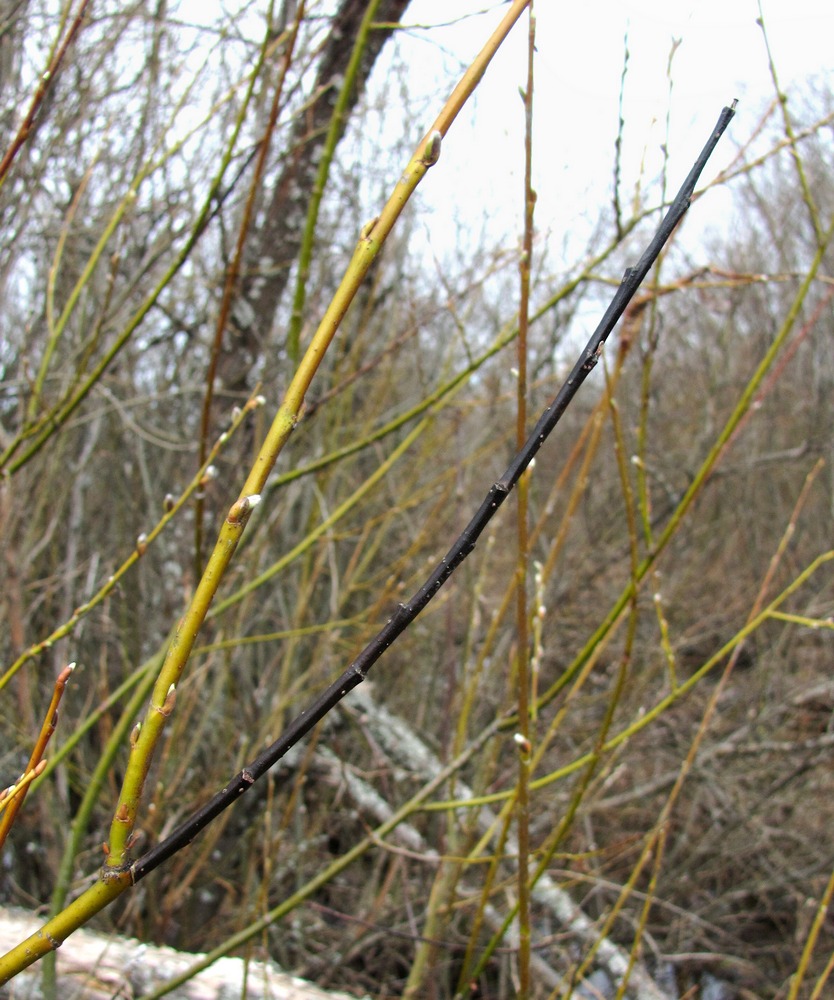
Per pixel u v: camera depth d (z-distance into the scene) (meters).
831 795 4.83
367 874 3.93
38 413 2.12
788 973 4.26
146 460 4.07
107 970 2.01
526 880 1.31
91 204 3.67
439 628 4.06
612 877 4.38
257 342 2.97
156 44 2.77
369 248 0.72
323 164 2.14
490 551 2.29
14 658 3.16
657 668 4.61
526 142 1.03
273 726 2.98
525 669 1.22
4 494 2.57
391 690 4.62
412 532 4.05
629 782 5.06
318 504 3.44
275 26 2.69
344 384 2.39
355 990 3.27
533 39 1.04
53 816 2.82
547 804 3.93
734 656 1.71
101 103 3.18
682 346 7.95
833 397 7.70
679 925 4.07
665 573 7.10
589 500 6.14
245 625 3.41
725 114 0.84
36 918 2.15
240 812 3.54
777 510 7.86
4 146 2.64
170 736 2.63
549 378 3.18
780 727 5.17
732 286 1.85
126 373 3.77
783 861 4.48
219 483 2.91
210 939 3.10
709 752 4.49
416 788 3.53
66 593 3.17
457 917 3.06
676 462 7.13
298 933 3.24
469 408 2.96
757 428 7.30
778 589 6.72
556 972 2.98
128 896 3.17
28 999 1.87
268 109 3.15
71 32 1.30
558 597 4.94
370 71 2.88
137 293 3.50
